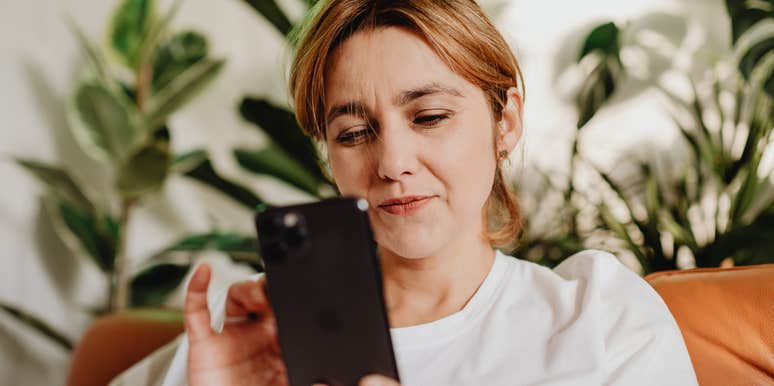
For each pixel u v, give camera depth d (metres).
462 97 0.64
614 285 0.74
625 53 2.02
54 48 2.07
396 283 0.73
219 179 1.77
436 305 0.72
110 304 1.83
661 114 2.01
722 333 0.78
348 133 0.64
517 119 0.73
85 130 1.74
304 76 0.68
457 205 0.63
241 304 0.59
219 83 2.09
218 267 2.08
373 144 0.63
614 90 1.82
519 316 0.70
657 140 2.01
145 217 2.10
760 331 0.77
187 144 2.10
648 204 1.63
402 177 0.61
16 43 2.07
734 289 0.80
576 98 2.02
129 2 1.78
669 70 2.02
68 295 2.09
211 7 2.08
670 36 2.03
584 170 1.94
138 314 1.05
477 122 0.65
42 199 2.07
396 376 0.50
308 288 0.51
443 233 0.63
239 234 1.79
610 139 2.01
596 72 1.82
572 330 0.67
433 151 0.62
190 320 0.57
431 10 0.63
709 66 2.00
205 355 0.57
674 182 1.85
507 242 0.85
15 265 2.07
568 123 2.02
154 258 1.78
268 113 1.66
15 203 2.06
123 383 0.81
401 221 0.63
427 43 0.63
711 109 1.98
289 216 0.51
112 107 1.73
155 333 1.01
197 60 1.86
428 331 0.70
